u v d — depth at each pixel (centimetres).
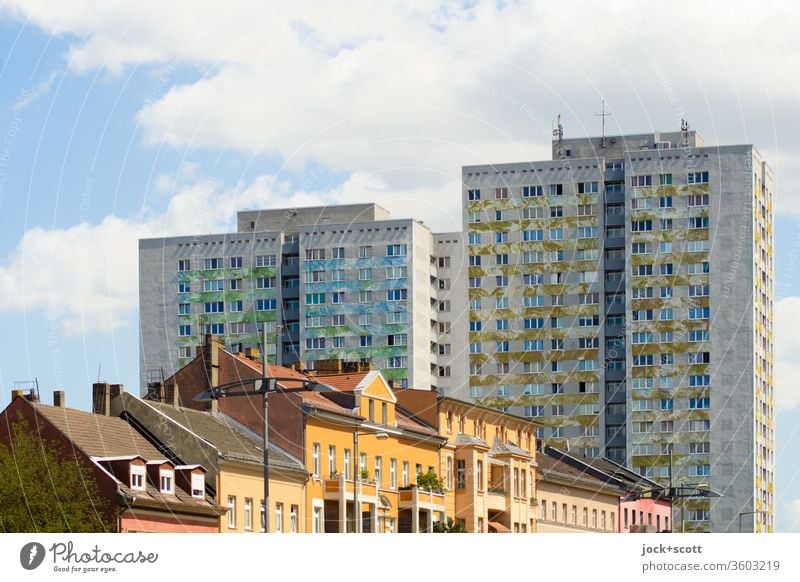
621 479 16888
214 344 11519
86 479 9175
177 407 10881
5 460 9088
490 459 13775
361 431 12044
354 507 11212
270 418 11356
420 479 12625
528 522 14250
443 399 13250
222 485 10250
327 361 13075
